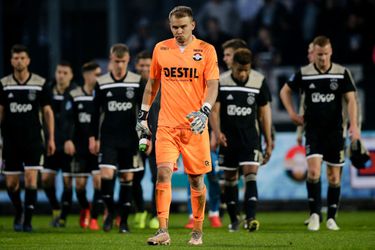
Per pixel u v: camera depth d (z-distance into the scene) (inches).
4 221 1934.1
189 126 1079.6
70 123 1755.7
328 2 2583.7
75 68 2591.0
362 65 2439.7
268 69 2504.9
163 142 1082.7
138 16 2667.3
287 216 2028.8
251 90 1453.0
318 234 1362.0
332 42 2561.5
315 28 2578.7
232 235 1353.3
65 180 1756.9
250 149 1444.4
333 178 1504.7
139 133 1112.8
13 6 2598.4
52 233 1480.1
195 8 2706.7
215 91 1070.4
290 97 1512.1
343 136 1493.6
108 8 2596.0
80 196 1736.0
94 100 1517.0
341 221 1782.7
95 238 1327.5
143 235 1396.4
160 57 1091.9
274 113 2422.5
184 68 1082.1
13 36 2605.8
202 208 1125.7
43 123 1758.1
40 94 1577.3
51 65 2571.4
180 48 1088.8
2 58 2591.0
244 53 1439.5
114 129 1496.1
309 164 1477.6
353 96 1470.2
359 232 1403.8
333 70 1476.4
